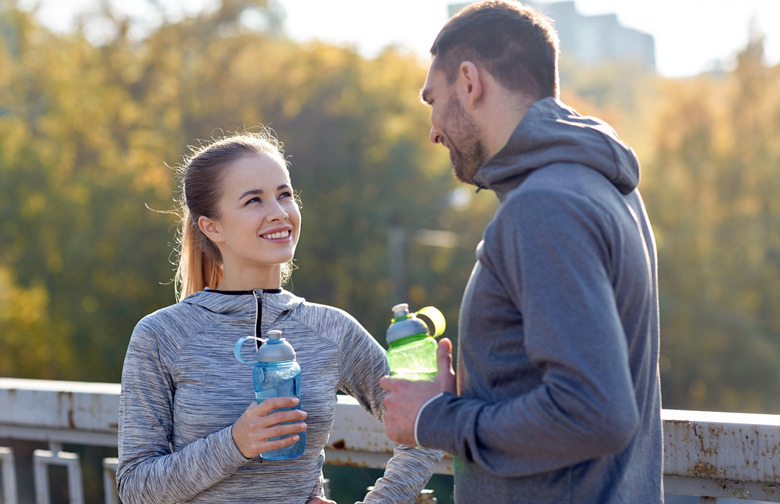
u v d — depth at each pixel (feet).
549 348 3.95
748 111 99.35
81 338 72.02
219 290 6.29
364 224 90.53
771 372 89.76
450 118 4.86
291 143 92.53
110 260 74.69
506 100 4.69
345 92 94.17
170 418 5.97
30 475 60.29
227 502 5.77
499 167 4.59
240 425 5.39
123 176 77.56
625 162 4.54
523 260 4.09
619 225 4.25
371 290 88.69
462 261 92.48
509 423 4.14
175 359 5.91
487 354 4.47
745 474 5.75
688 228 95.71
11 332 70.69
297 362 6.13
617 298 4.23
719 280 94.58
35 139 84.53
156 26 96.12
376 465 7.24
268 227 6.24
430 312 5.45
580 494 4.29
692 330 92.63
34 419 8.46
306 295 88.48
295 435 5.47
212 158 6.35
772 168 95.55
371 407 6.66
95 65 94.27
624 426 3.85
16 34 91.97
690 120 101.71
